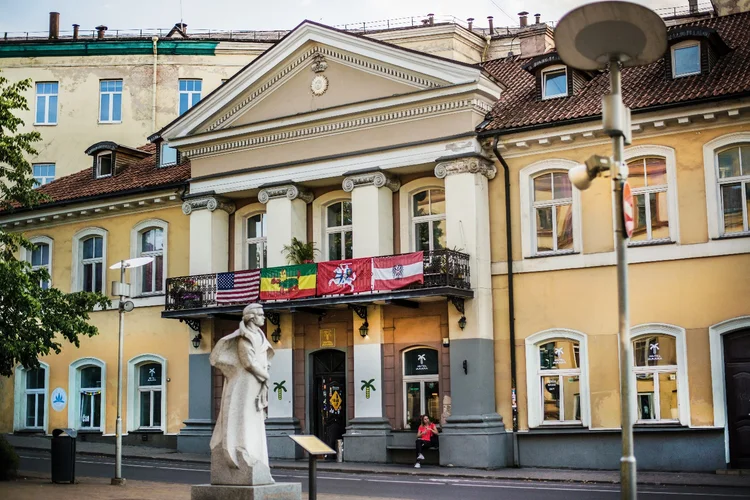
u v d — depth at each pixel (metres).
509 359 26.73
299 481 21.97
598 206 25.94
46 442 33.75
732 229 24.23
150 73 45.91
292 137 30.22
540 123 26.12
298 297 28.64
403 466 26.59
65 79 46.31
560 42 11.23
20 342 22.70
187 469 25.23
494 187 27.52
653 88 25.72
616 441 24.88
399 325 28.31
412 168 28.31
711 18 29.38
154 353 33.34
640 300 24.98
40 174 46.00
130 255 34.50
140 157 37.94
